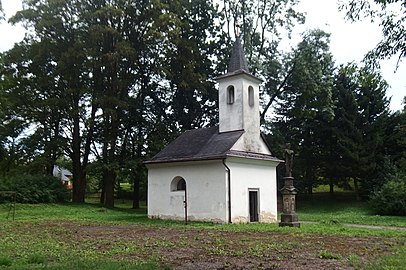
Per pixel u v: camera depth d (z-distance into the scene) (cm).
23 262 869
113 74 3462
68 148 3569
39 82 3412
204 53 4103
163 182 2461
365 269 800
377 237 1395
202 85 3688
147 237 1414
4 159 3744
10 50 3519
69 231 1634
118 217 2531
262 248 1104
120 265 820
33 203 3195
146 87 3909
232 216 2139
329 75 3734
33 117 3509
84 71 3475
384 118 4100
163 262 894
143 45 3575
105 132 3538
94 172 3500
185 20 3862
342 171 4084
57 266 807
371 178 3981
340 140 4053
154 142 3594
